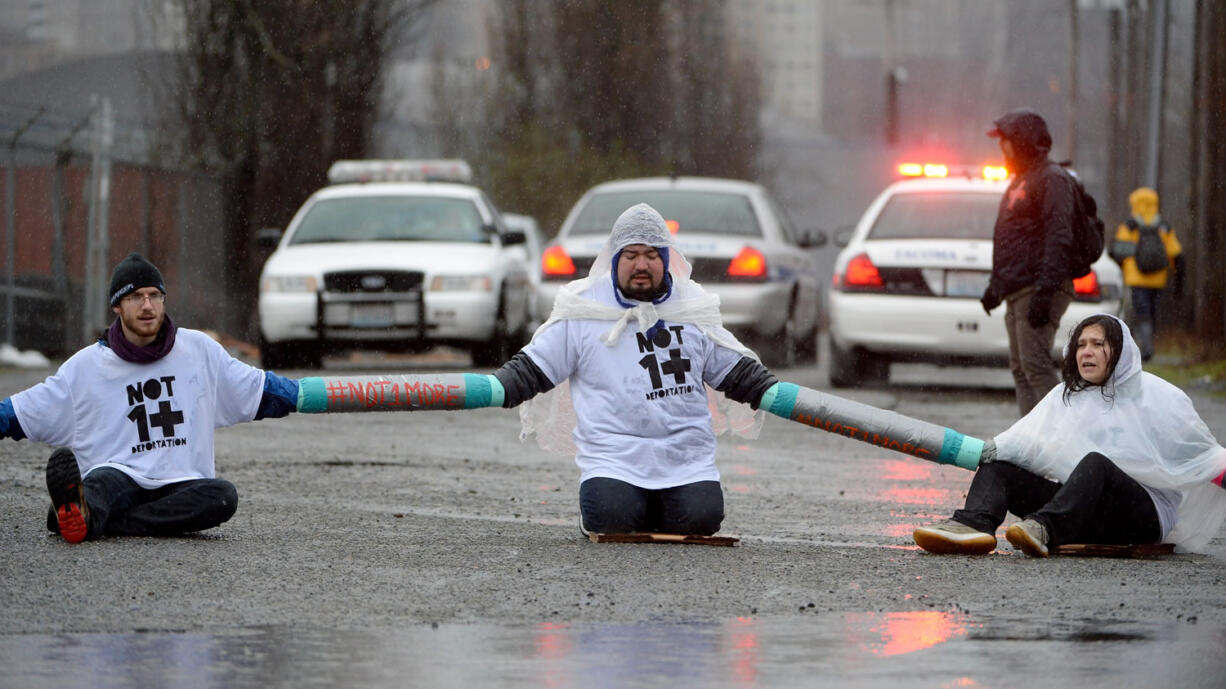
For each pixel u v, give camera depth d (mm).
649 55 139000
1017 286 30047
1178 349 75375
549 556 19266
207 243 81188
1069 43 123562
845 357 46594
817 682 13328
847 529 22641
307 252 52125
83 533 19562
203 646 14539
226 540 20234
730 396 21078
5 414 20109
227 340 74312
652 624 15586
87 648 14438
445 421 39219
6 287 65250
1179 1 101750
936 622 15758
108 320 68875
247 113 81750
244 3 81438
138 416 20375
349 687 13117
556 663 13953
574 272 50781
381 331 50625
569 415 21406
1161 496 20297
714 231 52188
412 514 23234
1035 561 19562
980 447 20500
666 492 20641
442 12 136375
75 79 104062
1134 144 108438
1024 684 13281
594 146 135375
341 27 83312
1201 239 64875
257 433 35531
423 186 56156
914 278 44594
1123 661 14078
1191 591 17578
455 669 13727
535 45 135750
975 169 49000
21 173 72812
